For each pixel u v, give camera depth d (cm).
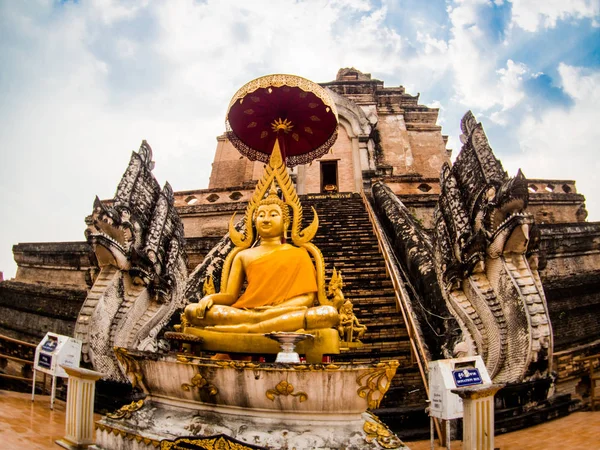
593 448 645
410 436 774
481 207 948
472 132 1102
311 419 487
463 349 885
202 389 511
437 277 1089
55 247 1734
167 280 1064
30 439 595
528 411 825
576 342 1262
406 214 1625
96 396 912
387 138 2792
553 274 1423
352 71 3136
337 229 1681
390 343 1033
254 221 753
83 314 954
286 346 526
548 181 1909
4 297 1775
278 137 879
